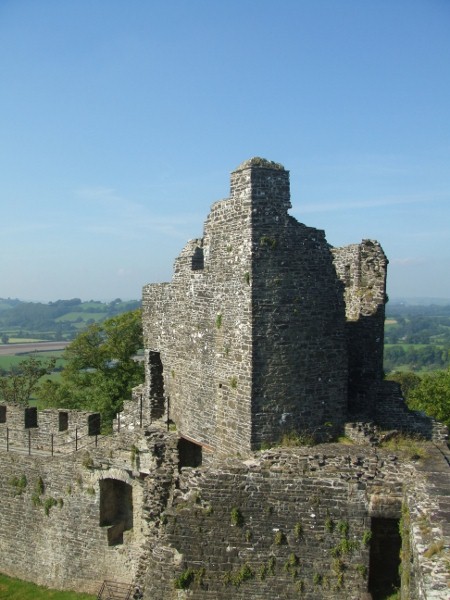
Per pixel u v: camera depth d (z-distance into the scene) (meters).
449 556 10.40
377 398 20.42
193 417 21.02
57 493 23.92
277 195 17.47
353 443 17.77
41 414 25.80
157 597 15.93
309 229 17.89
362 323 20.69
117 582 22.80
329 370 18.20
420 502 12.82
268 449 16.97
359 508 14.88
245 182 17.41
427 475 14.56
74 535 23.56
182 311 22.05
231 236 18.20
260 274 17.25
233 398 18.19
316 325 17.97
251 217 17.20
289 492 15.27
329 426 18.12
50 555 24.11
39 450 25.59
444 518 11.93
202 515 15.60
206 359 19.98
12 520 25.02
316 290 17.97
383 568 16.09
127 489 23.84
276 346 17.41
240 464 15.74
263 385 17.34
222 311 18.83
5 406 26.77
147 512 19.41
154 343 24.97
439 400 42.69
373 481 14.94
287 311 17.52
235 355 18.06
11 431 26.44
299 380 17.72
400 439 18.09
